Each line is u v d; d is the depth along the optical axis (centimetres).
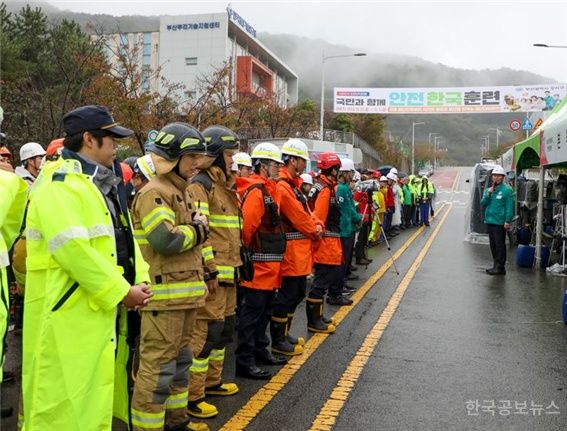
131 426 370
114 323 327
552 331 763
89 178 328
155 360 396
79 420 304
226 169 500
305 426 457
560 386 558
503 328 775
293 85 7431
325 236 724
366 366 606
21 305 639
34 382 307
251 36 6106
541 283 1126
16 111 1664
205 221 412
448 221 2758
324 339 707
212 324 479
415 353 654
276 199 602
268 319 608
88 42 2206
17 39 2627
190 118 1789
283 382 557
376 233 1705
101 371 316
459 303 930
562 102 1238
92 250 311
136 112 1522
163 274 397
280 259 571
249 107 2373
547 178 1814
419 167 9206
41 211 310
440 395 528
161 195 397
